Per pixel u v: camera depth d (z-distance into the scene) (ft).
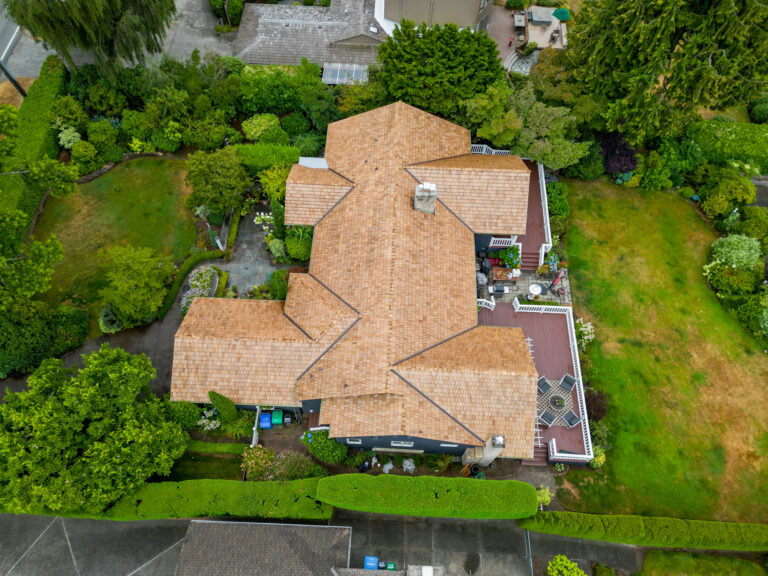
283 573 92.27
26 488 91.15
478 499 96.37
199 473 109.19
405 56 133.49
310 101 147.84
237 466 110.11
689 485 111.55
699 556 104.32
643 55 124.57
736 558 104.63
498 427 98.58
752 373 124.98
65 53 138.31
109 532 102.83
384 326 103.19
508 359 104.17
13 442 92.17
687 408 120.37
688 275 138.31
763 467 114.01
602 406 115.24
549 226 135.64
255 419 111.14
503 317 125.39
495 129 128.77
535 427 106.42
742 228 139.95
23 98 153.17
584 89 140.46
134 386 100.27
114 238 137.59
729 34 113.80
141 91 149.48
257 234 139.13
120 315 121.19
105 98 147.54
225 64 154.40
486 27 181.98
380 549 102.32
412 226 116.06
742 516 108.47
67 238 136.98
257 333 107.34
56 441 92.99
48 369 102.53
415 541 103.40
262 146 140.05
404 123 128.77
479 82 134.41
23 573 99.14
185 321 109.40
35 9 122.21
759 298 129.49
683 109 132.57
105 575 99.19
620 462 113.19
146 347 122.31
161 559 100.89
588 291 134.72
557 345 122.31
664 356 126.72
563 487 109.70
